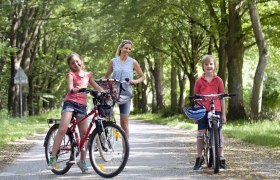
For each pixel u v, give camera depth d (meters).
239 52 52.88
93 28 72.00
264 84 68.56
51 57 91.56
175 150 24.12
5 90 94.25
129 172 16.75
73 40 87.19
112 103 16.16
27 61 67.31
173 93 81.75
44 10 66.19
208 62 17.12
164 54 74.12
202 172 16.61
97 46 65.19
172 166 18.19
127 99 16.81
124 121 17.17
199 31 60.81
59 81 102.25
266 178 15.26
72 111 16.16
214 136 16.20
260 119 47.53
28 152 23.58
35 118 63.94
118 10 52.97
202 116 16.62
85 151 16.56
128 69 17.23
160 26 59.50
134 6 50.31
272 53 72.19
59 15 71.06
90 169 17.61
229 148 24.61
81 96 16.28
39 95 92.00
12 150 24.42
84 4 63.75
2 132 35.34
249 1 44.03
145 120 79.06
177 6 54.00
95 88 16.73
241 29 51.62
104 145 15.72
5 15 58.19
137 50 68.62
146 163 19.08
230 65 52.84
